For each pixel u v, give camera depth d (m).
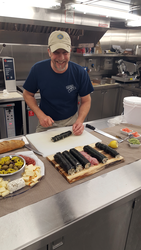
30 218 0.70
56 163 1.01
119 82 3.98
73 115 1.67
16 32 2.93
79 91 1.61
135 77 3.91
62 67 1.33
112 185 0.89
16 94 2.64
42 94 1.55
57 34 1.21
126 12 2.46
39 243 0.64
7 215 0.70
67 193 0.82
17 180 0.83
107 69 4.07
